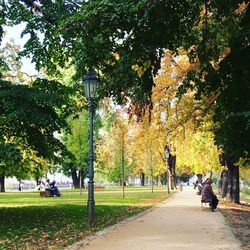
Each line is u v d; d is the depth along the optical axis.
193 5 13.09
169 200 34.31
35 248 11.92
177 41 14.83
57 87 21.02
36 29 21.77
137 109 15.34
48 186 43.44
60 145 21.56
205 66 16.05
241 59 14.43
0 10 21.73
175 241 12.69
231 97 14.94
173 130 25.48
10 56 27.23
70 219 19.36
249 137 13.91
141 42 13.09
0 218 19.77
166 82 24.69
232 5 13.80
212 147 34.59
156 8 11.70
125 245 11.98
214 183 105.75
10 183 86.69
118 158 47.34
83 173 78.38
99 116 51.81
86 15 11.71
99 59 13.88
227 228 15.93
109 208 24.95
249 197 59.94
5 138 22.41
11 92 18.11
